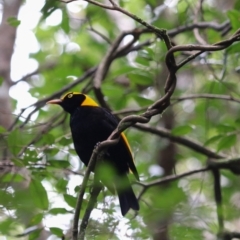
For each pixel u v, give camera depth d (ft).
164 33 26.53
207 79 50.67
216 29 43.91
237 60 40.09
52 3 36.65
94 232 27.27
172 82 27.09
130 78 41.01
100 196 32.14
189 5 44.60
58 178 31.48
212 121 54.08
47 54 61.31
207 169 39.83
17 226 30.91
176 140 42.93
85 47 59.67
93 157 26.78
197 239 29.19
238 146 48.29
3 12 50.90
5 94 46.16
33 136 37.83
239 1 38.65
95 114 34.14
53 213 28.78
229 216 33.60
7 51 49.16
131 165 32.50
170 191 31.96
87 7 48.21
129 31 43.96
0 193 28.02
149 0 45.55
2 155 32.65
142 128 42.93
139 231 28.45
